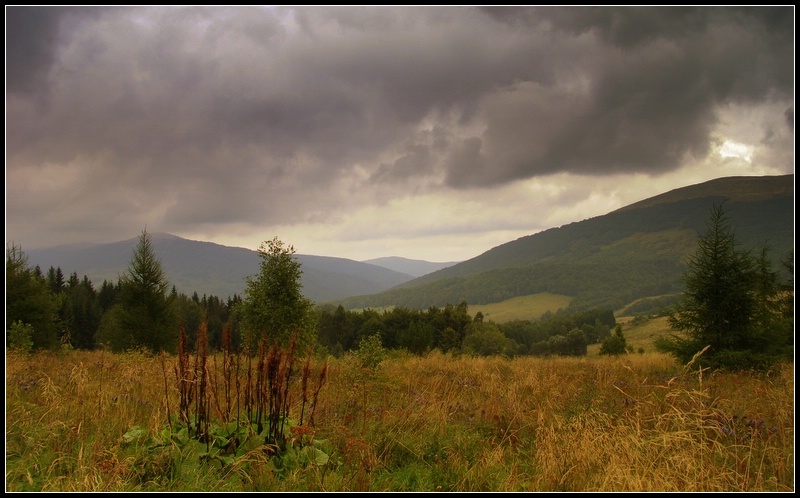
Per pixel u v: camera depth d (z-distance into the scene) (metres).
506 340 59.62
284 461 4.76
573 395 8.48
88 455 4.53
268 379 5.18
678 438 4.98
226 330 5.48
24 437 4.82
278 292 15.88
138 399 6.66
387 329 65.44
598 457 4.98
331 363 13.07
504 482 4.56
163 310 28.19
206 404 5.18
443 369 14.27
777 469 4.86
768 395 8.26
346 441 5.29
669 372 13.84
